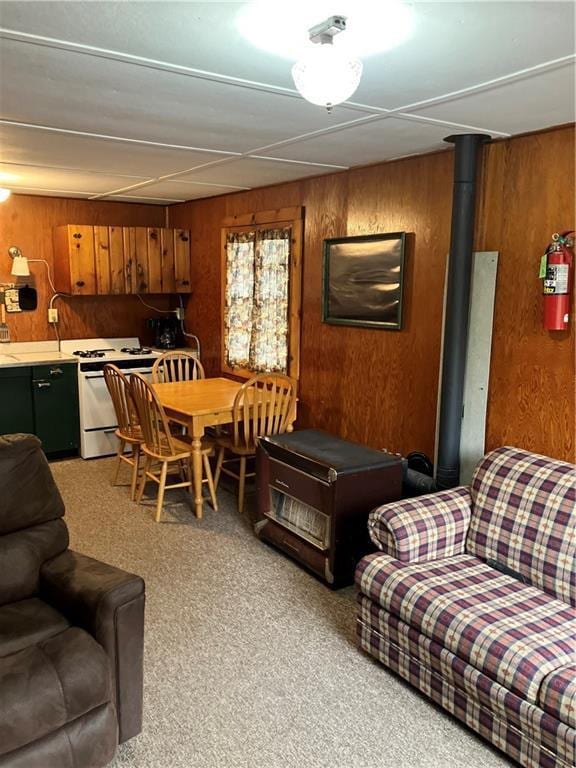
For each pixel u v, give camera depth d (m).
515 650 1.97
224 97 2.33
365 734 2.16
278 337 4.69
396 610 2.36
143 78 2.11
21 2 1.51
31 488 2.36
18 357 5.18
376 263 3.75
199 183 4.59
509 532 2.52
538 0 1.45
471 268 3.09
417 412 3.61
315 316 4.34
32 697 1.70
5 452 2.34
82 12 1.57
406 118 2.61
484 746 2.11
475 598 2.28
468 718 2.12
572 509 2.37
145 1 1.50
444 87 2.15
